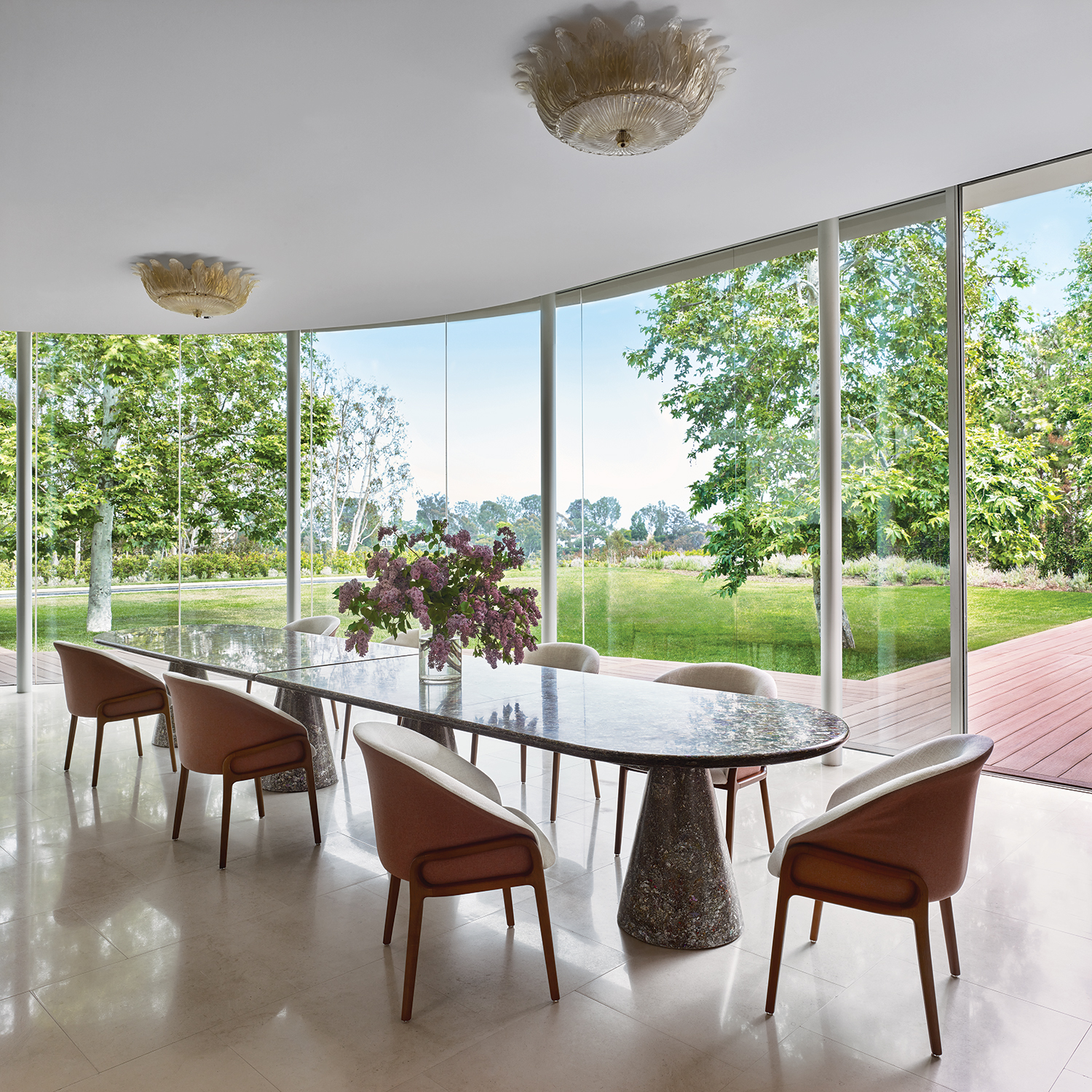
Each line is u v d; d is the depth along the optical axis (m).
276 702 4.50
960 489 4.47
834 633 4.84
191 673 5.26
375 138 3.48
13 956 2.57
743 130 3.41
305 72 2.95
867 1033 2.14
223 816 3.29
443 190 4.05
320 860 3.36
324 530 7.53
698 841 2.65
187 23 2.64
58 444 7.54
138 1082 1.96
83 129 3.37
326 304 6.14
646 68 2.68
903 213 4.70
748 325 5.43
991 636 7.80
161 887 3.10
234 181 3.92
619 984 2.40
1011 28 2.71
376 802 2.29
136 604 7.74
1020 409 6.99
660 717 2.68
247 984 2.40
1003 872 3.19
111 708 4.38
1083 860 3.30
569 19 2.66
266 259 5.09
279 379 7.64
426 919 2.83
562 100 2.82
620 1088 1.92
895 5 2.59
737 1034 2.14
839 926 2.77
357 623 3.19
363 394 7.39
